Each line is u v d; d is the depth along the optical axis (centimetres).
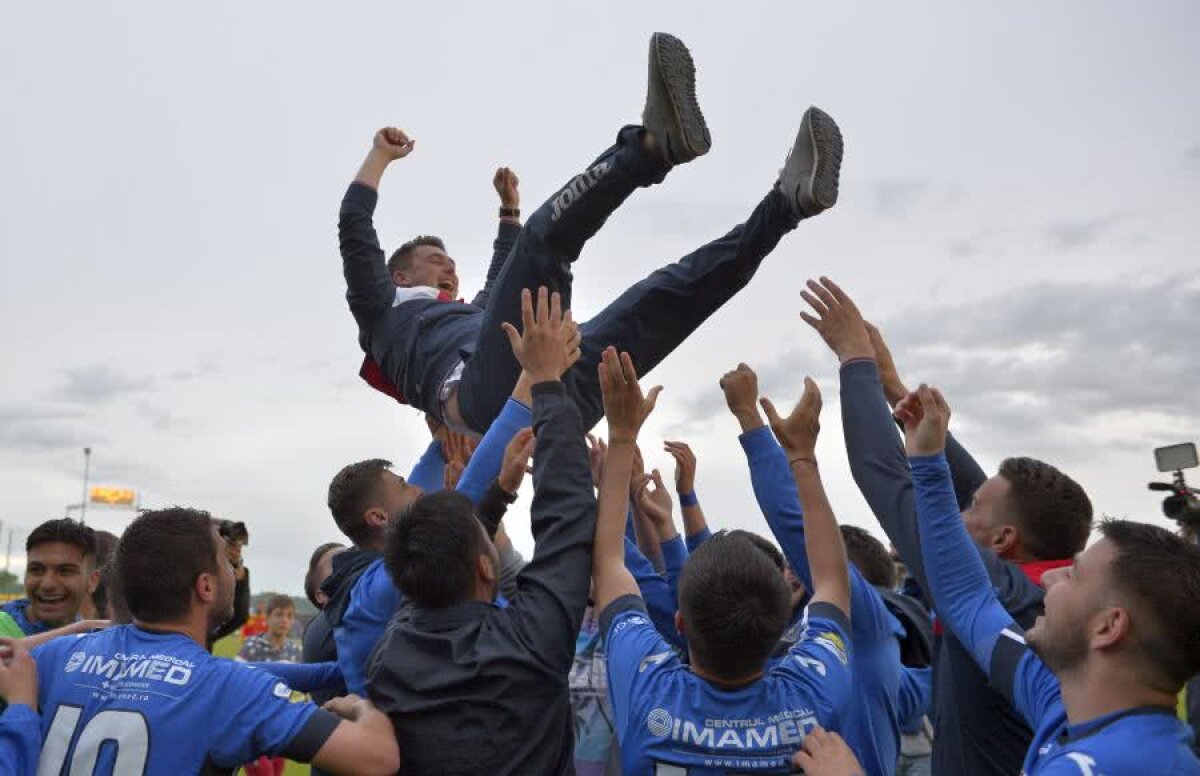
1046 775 201
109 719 254
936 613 294
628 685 262
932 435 270
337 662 363
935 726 310
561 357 302
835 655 266
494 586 286
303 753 254
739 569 249
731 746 248
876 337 367
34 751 255
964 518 325
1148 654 204
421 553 267
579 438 292
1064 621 215
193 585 277
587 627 487
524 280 382
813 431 296
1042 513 307
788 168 367
